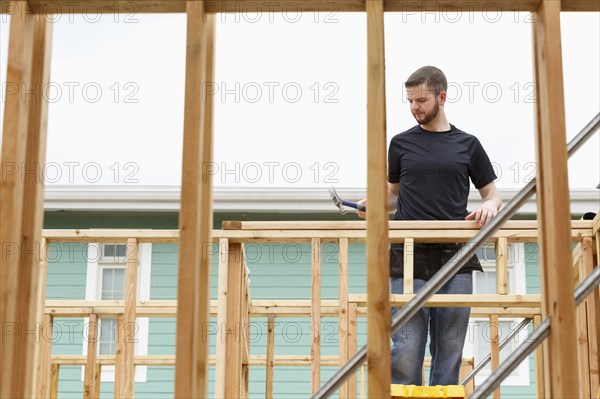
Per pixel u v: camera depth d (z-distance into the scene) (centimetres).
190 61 292
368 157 283
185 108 289
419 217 479
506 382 1113
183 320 276
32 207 295
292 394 1122
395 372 468
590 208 1017
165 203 1064
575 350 271
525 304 462
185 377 273
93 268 1165
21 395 285
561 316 274
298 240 483
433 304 459
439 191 480
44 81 304
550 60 289
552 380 279
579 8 300
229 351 463
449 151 484
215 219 1097
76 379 1138
